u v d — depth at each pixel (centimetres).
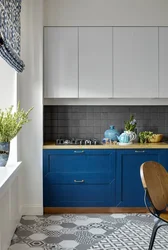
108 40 399
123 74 402
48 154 381
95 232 321
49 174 382
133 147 383
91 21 397
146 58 402
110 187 386
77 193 386
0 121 311
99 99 423
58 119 439
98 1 397
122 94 403
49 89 398
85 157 384
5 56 267
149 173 228
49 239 303
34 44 378
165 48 402
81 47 398
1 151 312
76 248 283
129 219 362
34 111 379
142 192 387
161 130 443
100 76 400
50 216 374
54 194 385
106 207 387
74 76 399
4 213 263
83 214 382
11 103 362
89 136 441
